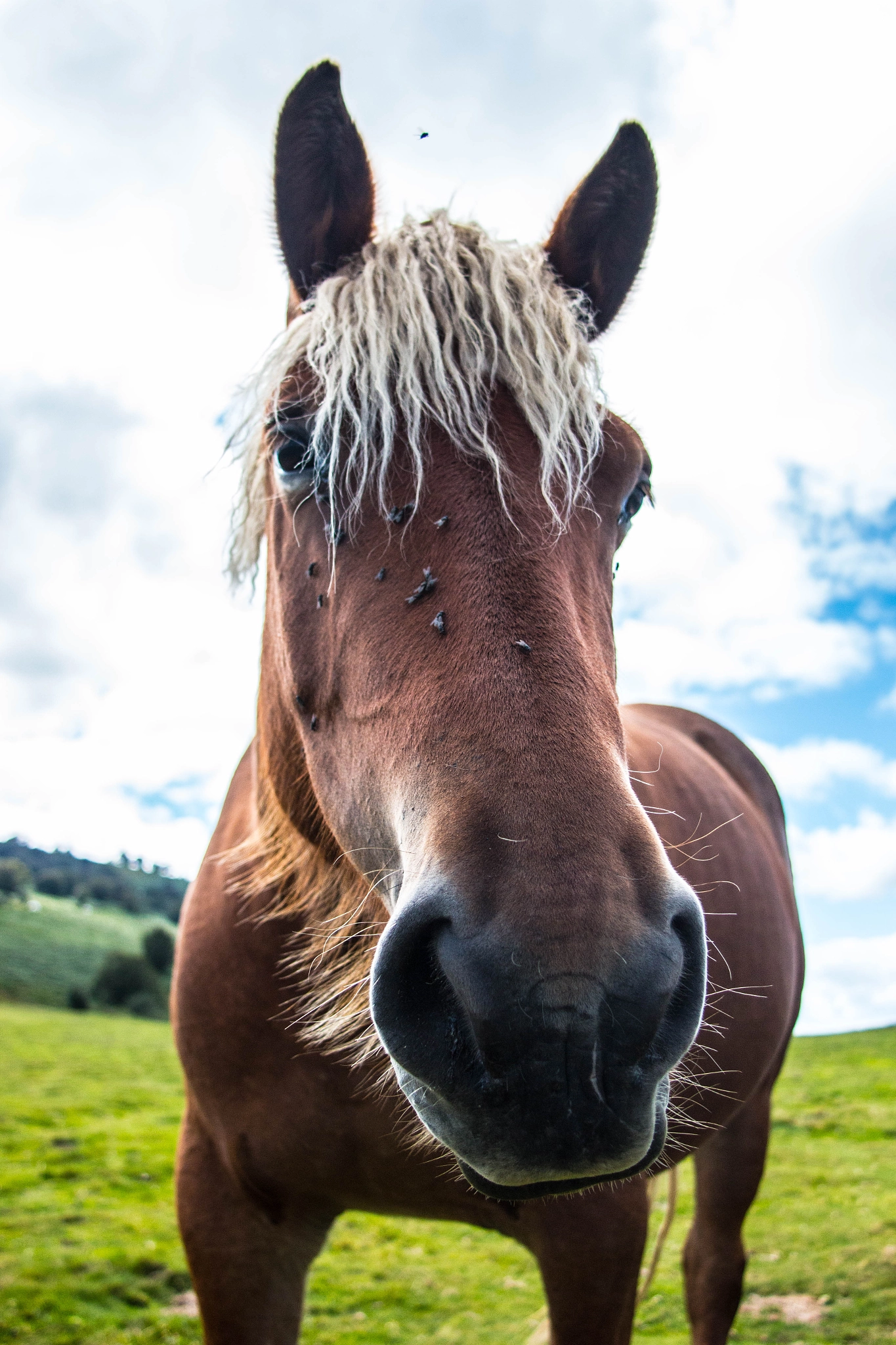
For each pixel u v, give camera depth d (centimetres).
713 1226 296
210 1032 202
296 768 188
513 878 100
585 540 148
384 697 130
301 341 165
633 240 203
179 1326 451
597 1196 178
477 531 131
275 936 196
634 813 109
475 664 119
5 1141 904
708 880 233
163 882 7744
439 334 149
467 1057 104
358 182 183
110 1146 898
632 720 304
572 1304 180
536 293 158
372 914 175
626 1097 100
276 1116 194
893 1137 820
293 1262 211
